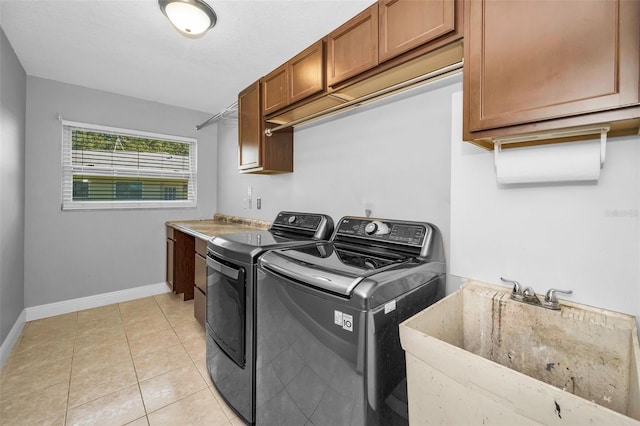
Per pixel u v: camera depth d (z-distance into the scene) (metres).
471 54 0.95
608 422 0.53
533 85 0.83
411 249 1.35
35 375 1.80
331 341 0.99
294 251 1.40
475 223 1.22
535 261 1.07
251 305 1.37
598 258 0.95
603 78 0.73
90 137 2.91
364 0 1.53
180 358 2.02
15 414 1.47
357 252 1.45
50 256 2.69
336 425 0.99
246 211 3.10
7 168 2.04
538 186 1.06
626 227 0.90
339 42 1.50
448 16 1.07
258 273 1.33
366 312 0.91
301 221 2.09
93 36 1.93
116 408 1.53
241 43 1.98
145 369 1.88
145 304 3.01
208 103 3.29
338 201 2.01
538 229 1.06
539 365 0.99
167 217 3.40
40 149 2.62
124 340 2.26
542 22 0.81
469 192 1.23
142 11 1.67
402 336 0.87
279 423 1.22
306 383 1.09
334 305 0.98
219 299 1.62
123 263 3.11
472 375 0.71
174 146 3.45
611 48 0.72
